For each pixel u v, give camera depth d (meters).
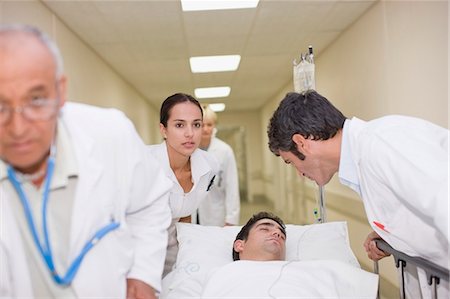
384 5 2.83
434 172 0.89
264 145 9.40
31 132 0.76
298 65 2.24
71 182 0.94
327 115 1.23
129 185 1.03
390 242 1.28
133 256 1.08
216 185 3.05
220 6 2.92
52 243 0.93
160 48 3.89
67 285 0.98
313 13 3.14
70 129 0.96
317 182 1.40
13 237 0.91
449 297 1.19
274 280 1.45
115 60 4.22
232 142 12.92
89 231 0.96
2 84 0.71
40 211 0.91
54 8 2.73
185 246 1.95
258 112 10.00
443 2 2.13
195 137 1.74
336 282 1.46
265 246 1.72
